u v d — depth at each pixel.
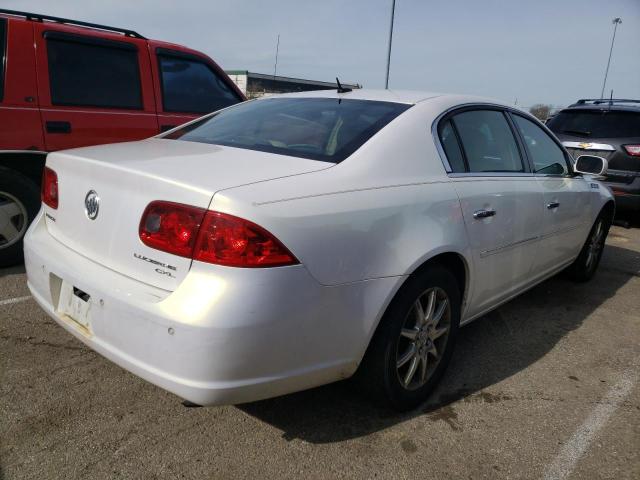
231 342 1.89
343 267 2.16
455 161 2.94
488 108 3.41
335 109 2.96
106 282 2.13
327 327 2.14
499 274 3.25
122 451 2.30
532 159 3.71
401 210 2.42
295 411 2.66
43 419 2.47
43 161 4.48
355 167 2.41
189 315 1.87
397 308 2.44
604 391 3.04
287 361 2.05
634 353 3.55
